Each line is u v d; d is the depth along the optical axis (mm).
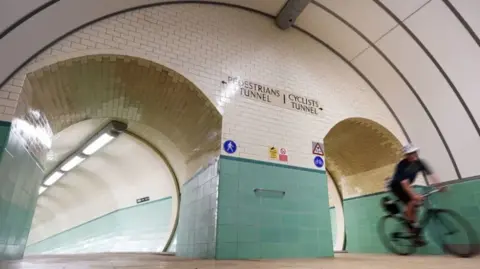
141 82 5340
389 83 7137
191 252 5477
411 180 5176
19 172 3941
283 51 6449
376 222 7676
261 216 4758
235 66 5668
